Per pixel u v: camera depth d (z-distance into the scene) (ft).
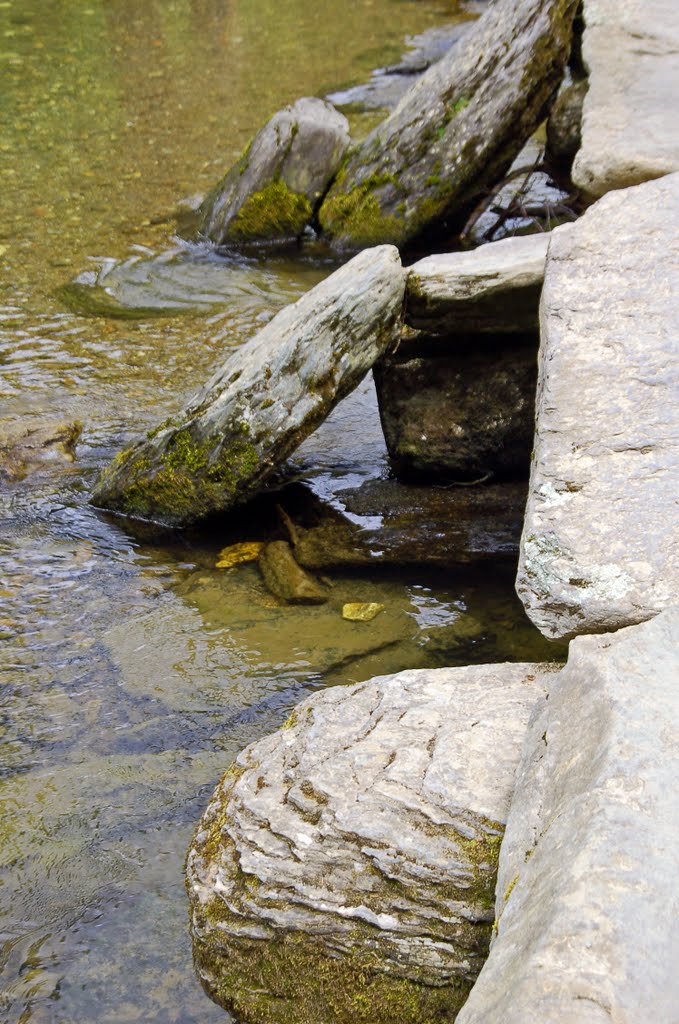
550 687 8.17
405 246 23.99
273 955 7.58
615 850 5.90
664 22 18.90
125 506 14.84
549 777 7.13
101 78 38.73
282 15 48.70
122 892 8.77
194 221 26.21
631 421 9.93
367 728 8.75
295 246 25.07
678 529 9.04
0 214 26.71
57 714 11.00
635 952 5.38
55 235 25.52
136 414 17.56
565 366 10.54
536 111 22.57
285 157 24.66
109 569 13.65
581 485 9.55
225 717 10.85
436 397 14.71
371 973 7.33
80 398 18.11
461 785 7.82
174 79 38.40
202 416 13.74
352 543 13.75
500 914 6.54
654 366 10.32
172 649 11.98
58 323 21.16
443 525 13.96
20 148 31.42
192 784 9.96
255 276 23.44
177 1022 7.63
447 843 7.51
